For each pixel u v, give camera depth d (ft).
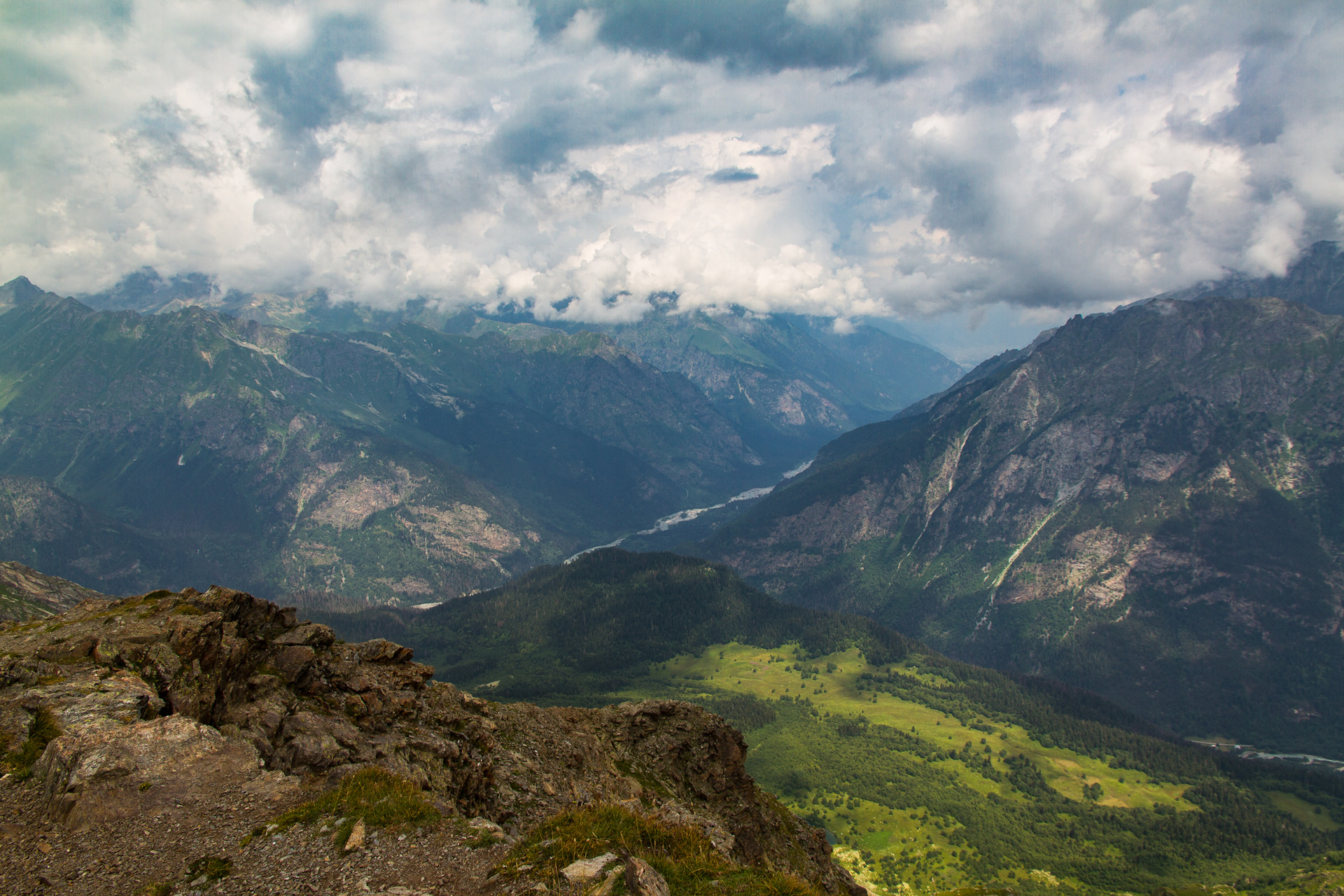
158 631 142.10
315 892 81.71
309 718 133.69
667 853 94.07
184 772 108.27
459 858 89.30
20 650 136.15
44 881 83.76
